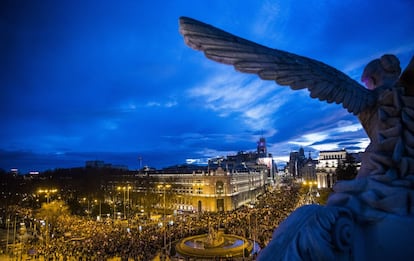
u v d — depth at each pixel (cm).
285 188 19525
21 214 8569
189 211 10288
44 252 4381
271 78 298
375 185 313
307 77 313
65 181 13175
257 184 15938
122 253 4044
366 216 299
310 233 260
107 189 12800
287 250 257
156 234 5197
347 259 272
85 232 5709
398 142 318
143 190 11744
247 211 7900
